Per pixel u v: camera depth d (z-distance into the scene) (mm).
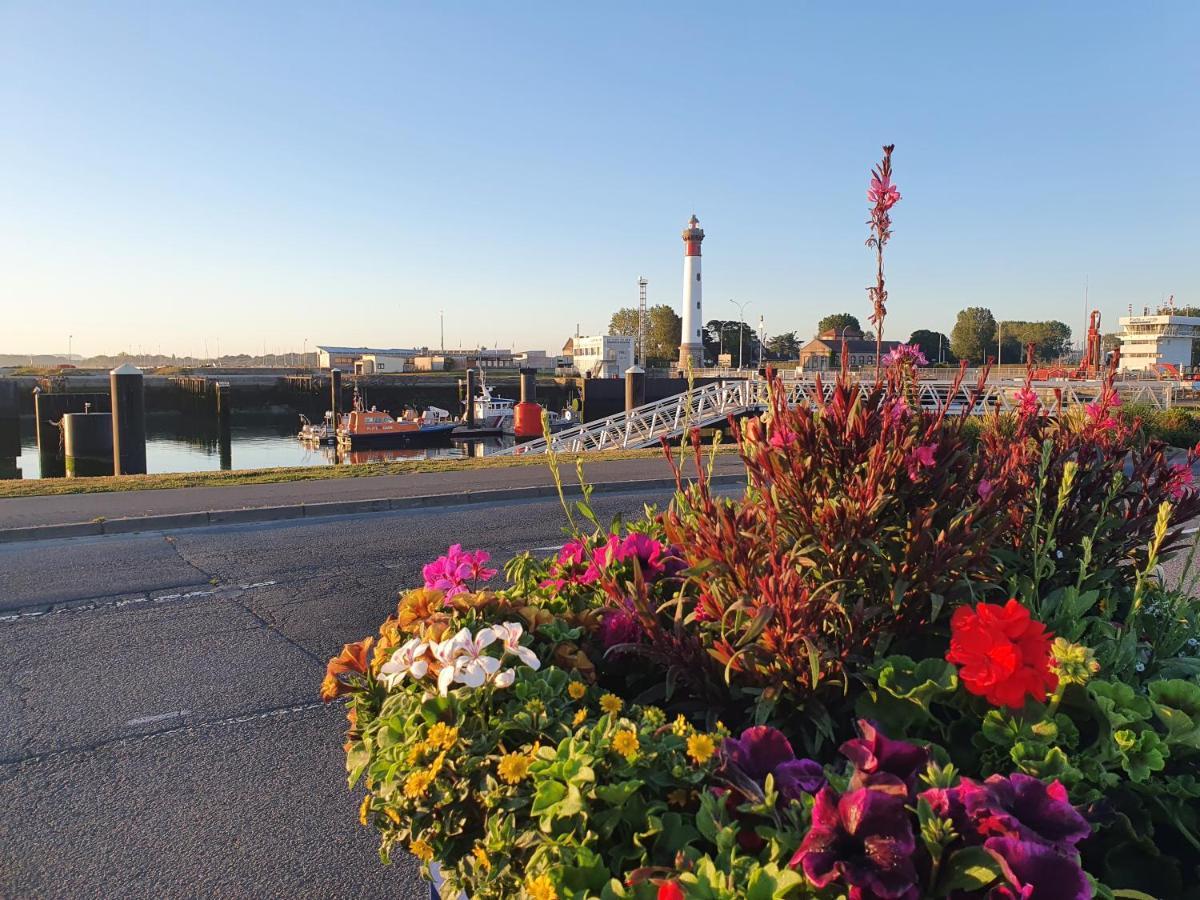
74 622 6730
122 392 27969
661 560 3424
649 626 2799
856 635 2588
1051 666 2373
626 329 146875
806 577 2764
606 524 11039
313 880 3371
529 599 3465
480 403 72062
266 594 7559
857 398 2867
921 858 1793
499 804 2150
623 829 2053
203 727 4793
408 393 98125
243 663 5812
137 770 4289
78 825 3775
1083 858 2162
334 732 4734
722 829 1875
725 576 2768
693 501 2986
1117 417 3707
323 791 4082
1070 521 3422
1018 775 1971
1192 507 3451
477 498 13023
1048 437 3533
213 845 3613
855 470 2762
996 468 3217
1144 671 2975
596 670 3055
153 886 3324
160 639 6316
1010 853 1674
